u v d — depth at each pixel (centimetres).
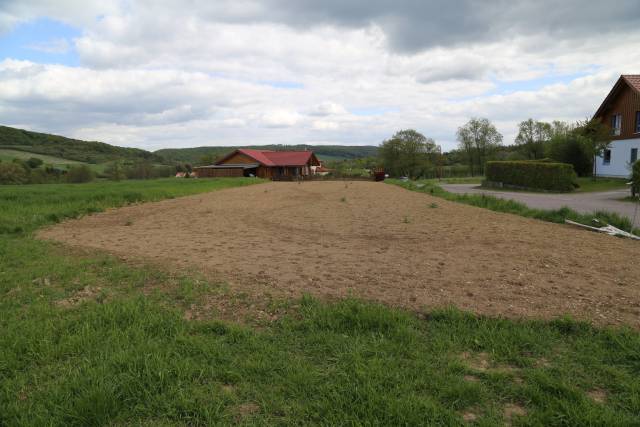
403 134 6744
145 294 484
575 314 407
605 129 2934
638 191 1827
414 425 252
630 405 269
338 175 5912
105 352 335
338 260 632
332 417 259
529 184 2672
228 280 525
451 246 739
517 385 293
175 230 989
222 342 357
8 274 570
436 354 338
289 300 450
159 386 290
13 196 1658
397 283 505
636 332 365
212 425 253
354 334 373
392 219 1140
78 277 556
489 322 389
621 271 559
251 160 5875
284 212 1361
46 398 279
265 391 289
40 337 363
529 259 628
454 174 6894
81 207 1405
